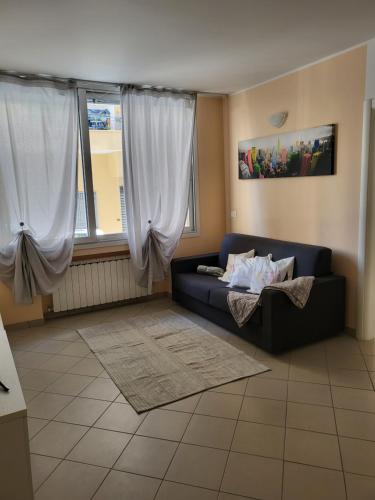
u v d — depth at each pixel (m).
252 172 4.51
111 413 2.53
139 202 4.29
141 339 3.66
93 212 4.29
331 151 3.50
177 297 4.59
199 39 2.92
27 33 2.71
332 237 3.62
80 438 2.29
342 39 3.03
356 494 1.82
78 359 3.31
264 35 2.88
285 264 3.64
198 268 4.52
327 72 3.46
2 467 1.53
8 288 3.88
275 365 3.07
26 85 3.64
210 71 3.74
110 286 4.44
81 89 4.05
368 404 2.52
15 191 3.69
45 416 2.52
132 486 1.92
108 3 2.29
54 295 4.15
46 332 3.91
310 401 2.57
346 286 3.54
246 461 2.06
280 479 1.93
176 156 4.49
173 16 2.50
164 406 2.58
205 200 4.93
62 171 3.88
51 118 3.78
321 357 3.18
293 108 3.86
